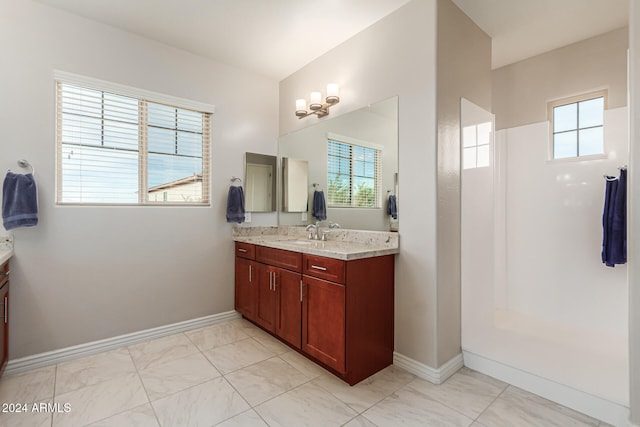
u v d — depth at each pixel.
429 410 1.71
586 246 2.60
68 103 2.28
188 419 1.64
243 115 3.16
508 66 3.07
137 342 2.55
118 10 2.23
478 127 2.41
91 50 2.34
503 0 2.09
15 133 2.08
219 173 3.00
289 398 1.82
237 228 3.12
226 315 3.07
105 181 2.45
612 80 2.48
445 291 2.07
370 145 2.41
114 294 2.46
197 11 2.24
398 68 2.21
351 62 2.58
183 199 2.83
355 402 1.78
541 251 2.87
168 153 2.75
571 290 2.69
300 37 2.59
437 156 1.99
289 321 2.39
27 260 2.12
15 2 2.08
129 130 2.55
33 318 2.14
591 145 2.62
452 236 2.14
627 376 1.81
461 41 2.21
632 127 1.45
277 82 3.43
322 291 2.09
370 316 2.07
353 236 2.55
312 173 2.96
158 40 2.62
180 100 2.75
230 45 2.71
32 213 2.06
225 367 2.18
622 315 2.43
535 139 2.89
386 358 2.19
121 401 1.78
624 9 2.18
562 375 1.83
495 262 3.18
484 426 1.58
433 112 2.00
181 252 2.79
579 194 2.63
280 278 2.48
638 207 1.43
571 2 2.11
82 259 2.33
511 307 3.08
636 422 1.45
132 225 2.54
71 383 1.96
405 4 2.16
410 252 2.14
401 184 2.19
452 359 2.13
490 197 2.60
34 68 2.14
